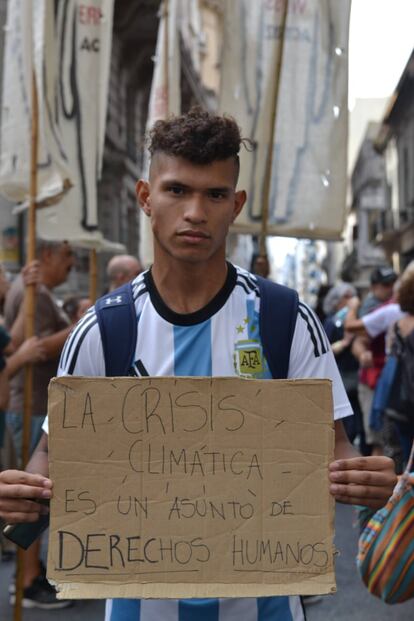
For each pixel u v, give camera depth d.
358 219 49.12
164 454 1.91
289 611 2.06
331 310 8.77
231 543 1.90
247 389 1.92
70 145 4.45
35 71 4.20
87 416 1.90
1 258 13.15
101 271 21.06
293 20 4.75
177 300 2.05
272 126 4.51
